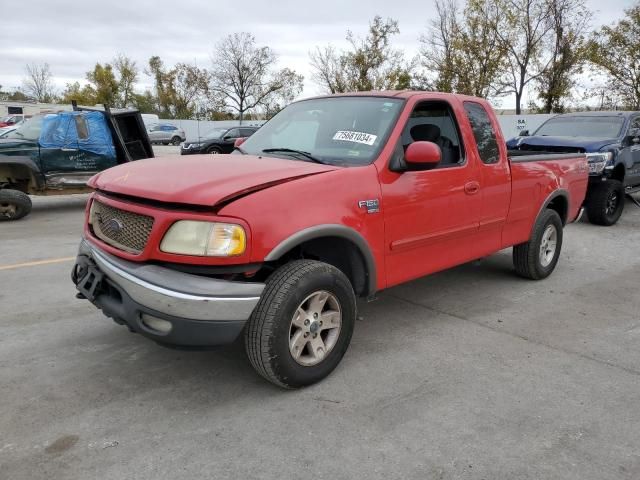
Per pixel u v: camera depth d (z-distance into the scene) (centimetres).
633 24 2889
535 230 566
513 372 380
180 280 297
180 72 6219
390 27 4381
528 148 1030
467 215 458
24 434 295
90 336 427
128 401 331
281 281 321
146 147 1169
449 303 527
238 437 296
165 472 266
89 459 275
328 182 345
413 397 342
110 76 6531
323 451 284
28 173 1004
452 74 3584
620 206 987
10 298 516
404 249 403
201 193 303
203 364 382
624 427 313
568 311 510
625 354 416
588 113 1140
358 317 429
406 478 265
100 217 362
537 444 294
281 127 463
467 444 293
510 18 3256
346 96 458
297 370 336
